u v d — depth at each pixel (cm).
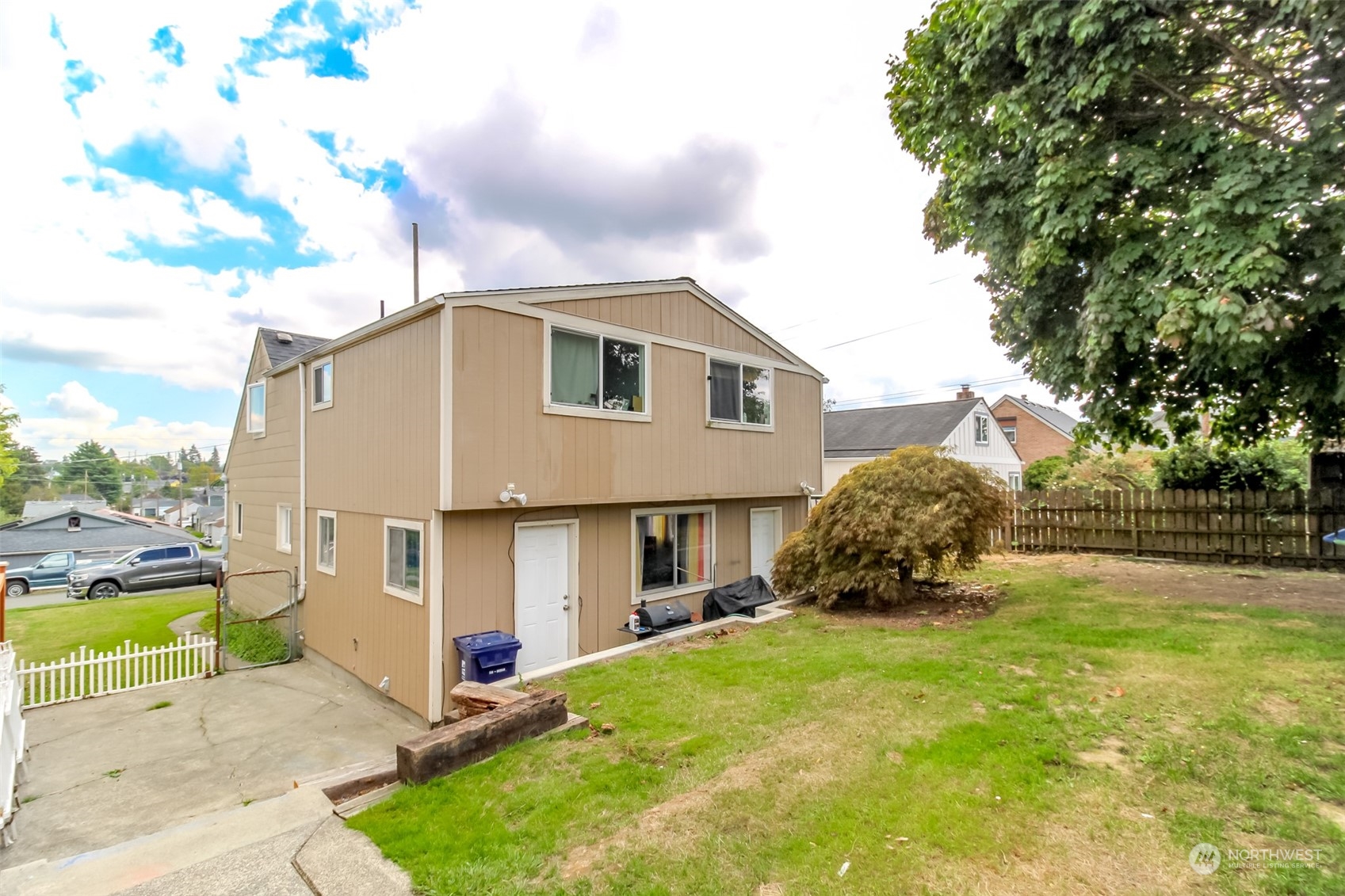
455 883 272
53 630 1427
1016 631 657
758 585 1023
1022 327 818
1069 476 2016
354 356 930
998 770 352
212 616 1505
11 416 2930
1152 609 714
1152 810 304
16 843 522
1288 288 568
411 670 767
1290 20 551
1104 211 654
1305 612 655
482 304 730
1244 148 575
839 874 267
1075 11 590
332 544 1014
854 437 2414
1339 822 285
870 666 566
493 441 737
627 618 923
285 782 636
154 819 562
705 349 1031
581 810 332
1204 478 1181
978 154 741
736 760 384
